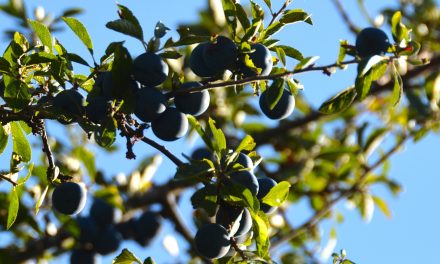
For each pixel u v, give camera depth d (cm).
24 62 64
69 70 65
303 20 66
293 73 64
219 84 64
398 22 65
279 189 64
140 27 64
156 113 63
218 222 64
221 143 64
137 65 63
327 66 64
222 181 63
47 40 65
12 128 66
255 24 65
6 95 64
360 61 64
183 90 64
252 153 65
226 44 64
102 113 63
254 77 64
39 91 65
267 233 64
